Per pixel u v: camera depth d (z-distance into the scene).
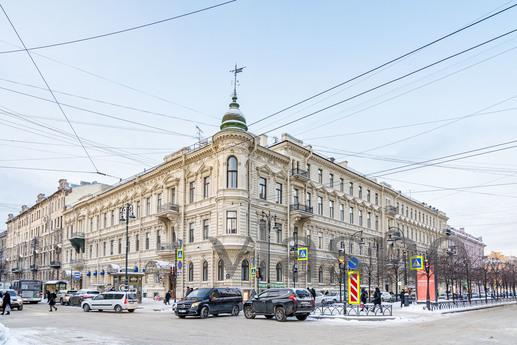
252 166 48.53
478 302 52.50
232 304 30.83
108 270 56.06
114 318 28.80
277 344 15.95
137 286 48.88
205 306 28.81
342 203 63.34
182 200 52.88
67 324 24.05
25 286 56.00
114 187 67.38
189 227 51.97
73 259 79.00
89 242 74.12
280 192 52.66
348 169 65.06
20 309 39.31
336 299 43.12
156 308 40.25
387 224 74.19
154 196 58.47
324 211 59.03
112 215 68.62
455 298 58.25
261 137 54.50
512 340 17.34
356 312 30.61
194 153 51.69
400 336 18.61
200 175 50.97
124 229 64.19
